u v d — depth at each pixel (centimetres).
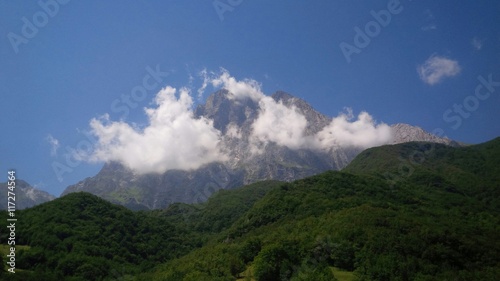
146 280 15588
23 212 19788
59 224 19138
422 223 15288
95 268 16138
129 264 18550
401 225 14500
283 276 12738
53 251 16588
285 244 14138
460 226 16638
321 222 16938
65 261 15962
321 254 13738
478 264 12825
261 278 13112
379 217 15450
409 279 11712
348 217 16175
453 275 11762
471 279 11694
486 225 18000
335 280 11481
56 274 14912
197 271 14550
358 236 14100
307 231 16375
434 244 13262
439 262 12600
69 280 14838
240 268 14588
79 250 17388
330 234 14775
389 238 13412
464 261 12825
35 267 15312
